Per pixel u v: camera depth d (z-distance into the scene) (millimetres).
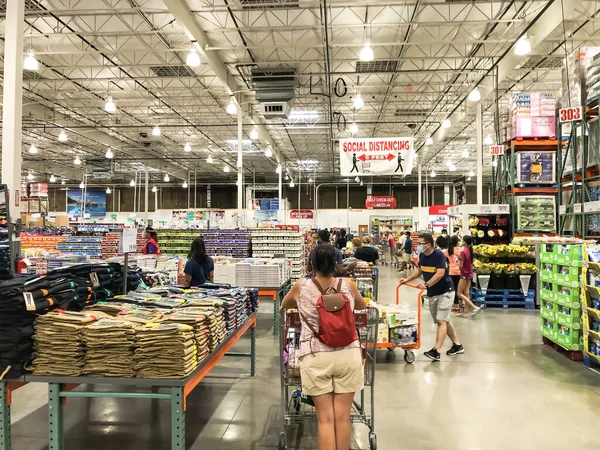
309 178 31469
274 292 6270
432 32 9734
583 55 7207
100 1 8273
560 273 5270
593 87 6570
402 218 25547
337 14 8828
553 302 5398
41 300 2533
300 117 17094
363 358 3213
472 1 8281
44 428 3273
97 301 3322
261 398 3883
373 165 9109
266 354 5277
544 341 5793
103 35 9305
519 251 8461
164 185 33562
